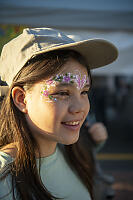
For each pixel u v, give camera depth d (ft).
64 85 1.28
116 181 5.73
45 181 1.45
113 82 16.31
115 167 6.68
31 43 1.31
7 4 4.92
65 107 1.28
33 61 1.29
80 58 1.36
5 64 1.41
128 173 6.23
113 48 1.42
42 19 5.13
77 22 5.29
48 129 1.30
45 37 1.32
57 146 1.70
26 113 1.36
